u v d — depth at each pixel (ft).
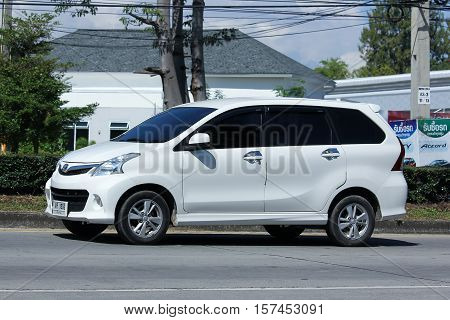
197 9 62.90
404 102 135.64
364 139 44.68
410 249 46.21
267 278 33.65
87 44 145.59
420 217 59.00
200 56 63.21
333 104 44.55
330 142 43.73
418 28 77.30
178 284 31.48
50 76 77.56
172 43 62.69
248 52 148.66
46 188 43.06
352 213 44.32
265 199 42.01
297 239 49.67
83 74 137.49
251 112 42.47
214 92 135.33
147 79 138.10
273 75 143.23
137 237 40.91
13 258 37.04
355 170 44.04
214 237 49.24
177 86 63.21
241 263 37.70
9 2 78.89
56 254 38.45
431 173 63.93
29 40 78.79
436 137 74.49
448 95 129.70
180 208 40.81
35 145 74.54
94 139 136.05
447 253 44.62
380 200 44.65
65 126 79.77
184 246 43.27
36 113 72.74
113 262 36.32
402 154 45.62
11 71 73.41
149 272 34.04
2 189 57.67
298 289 31.22
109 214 39.73
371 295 30.40
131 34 148.15
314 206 43.09
